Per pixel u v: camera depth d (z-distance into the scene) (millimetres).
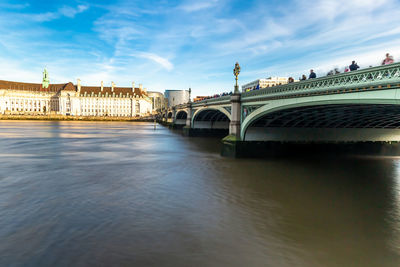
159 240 11539
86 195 17812
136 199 17094
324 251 10859
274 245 11289
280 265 9805
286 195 18609
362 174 25859
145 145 48406
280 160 32125
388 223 13891
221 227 13000
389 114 25438
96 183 21031
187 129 67750
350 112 24797
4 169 26125
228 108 38750
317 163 30828
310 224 13570
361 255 10594
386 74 14258
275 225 13367
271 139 33844
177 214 14594
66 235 11852
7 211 14695
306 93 20594
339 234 12461
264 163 30312
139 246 10992
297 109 23953
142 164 29281
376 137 36156
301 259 10227
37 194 17969
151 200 16938
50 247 10789
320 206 16422
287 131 34094
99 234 12008
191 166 28250
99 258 10039
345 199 17969
